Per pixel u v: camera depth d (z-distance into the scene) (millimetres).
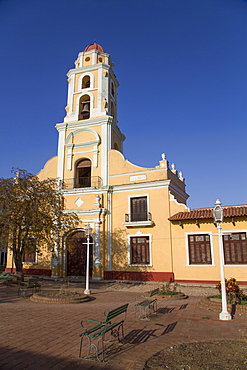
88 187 22359
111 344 6570
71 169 23984
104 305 11492
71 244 19438
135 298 13617
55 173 24484
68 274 22172
